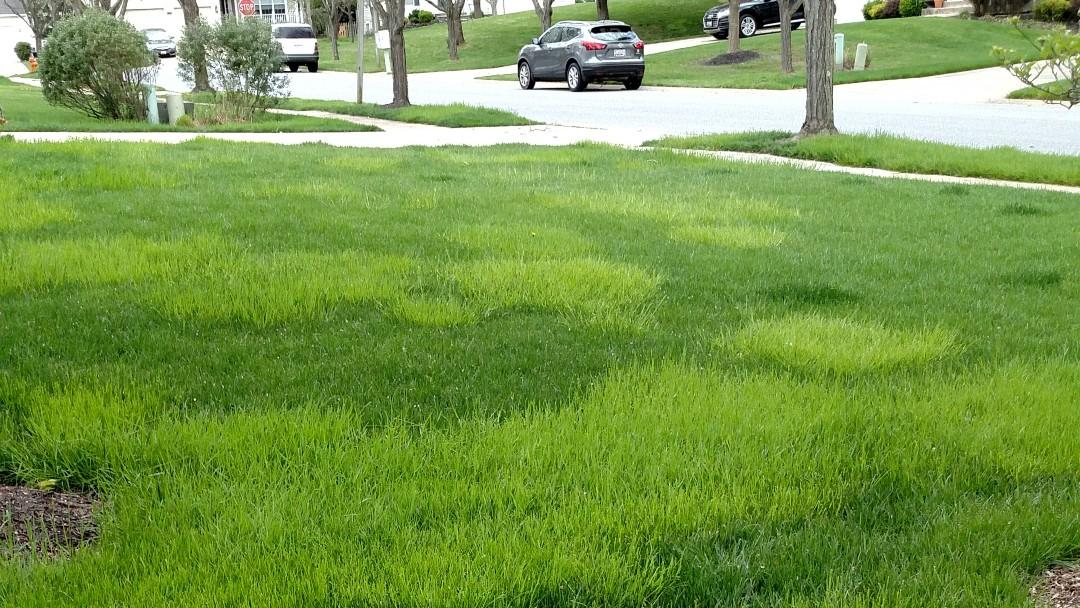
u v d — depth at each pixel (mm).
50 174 9914
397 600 2598
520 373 4434
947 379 4383
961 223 8336
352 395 4086
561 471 3355
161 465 3410
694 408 3887
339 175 10719
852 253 7109
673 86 30047
